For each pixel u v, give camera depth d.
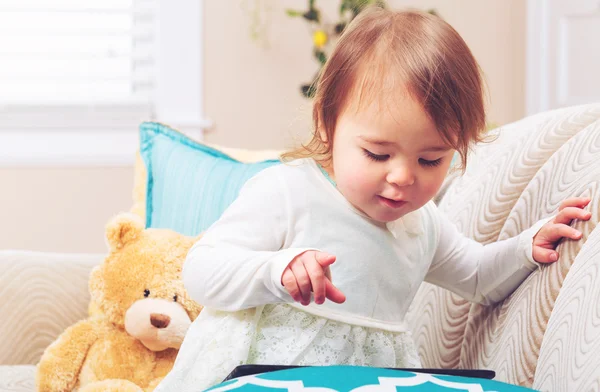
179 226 1.43
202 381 0.88
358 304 0.92
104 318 1.23
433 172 0.83
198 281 0.88
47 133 2.70
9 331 1.47
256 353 0.89
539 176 1.04
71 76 2.72
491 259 0.99
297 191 0.92
